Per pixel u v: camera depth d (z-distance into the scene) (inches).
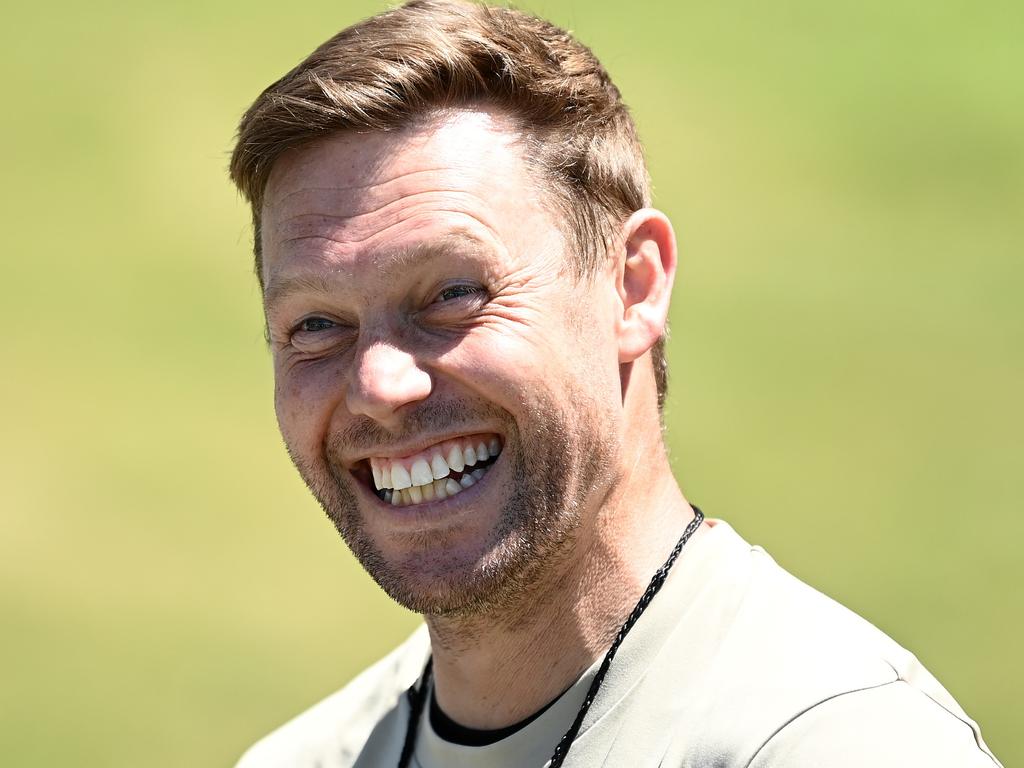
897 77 2139.5
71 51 2268.7
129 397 1615.4
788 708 344.8
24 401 1605.6
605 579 386.0
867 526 1305.4
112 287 1809.8
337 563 1364.4
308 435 389.4
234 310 1775.3
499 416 371.6
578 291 386.6
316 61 385.7
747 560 394.9
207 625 1275.8
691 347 1604.3
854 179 1899.6
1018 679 1103.0
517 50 388.5
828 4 2348.7
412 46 378.9
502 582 371.6
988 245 1761.8
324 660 1214.3
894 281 1711.4
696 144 1983.3
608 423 386.9
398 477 379.6
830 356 1579.7
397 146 374.9
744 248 1775.3
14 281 1815.9
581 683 378.9
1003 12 2309.3
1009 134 1980.8
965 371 1542.8
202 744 1132.5
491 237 371.2
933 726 341.7
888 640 377.4
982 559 1253.7
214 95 2149.4
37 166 2031.3
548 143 389.1
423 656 442.3
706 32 2266.2
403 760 417.4
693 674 366.0
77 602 1307.8
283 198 387.2
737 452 1421.0
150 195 1977.1
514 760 379.6
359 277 371.9
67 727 1166.3
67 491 1455.5
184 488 1473.9
